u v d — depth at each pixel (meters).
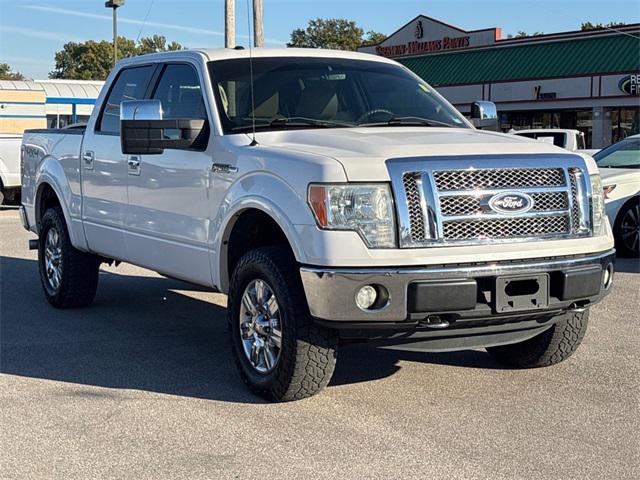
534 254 4.89
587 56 35.00
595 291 5.14
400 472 4.20
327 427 4.84
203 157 5.82
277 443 4.59
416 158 4.80
